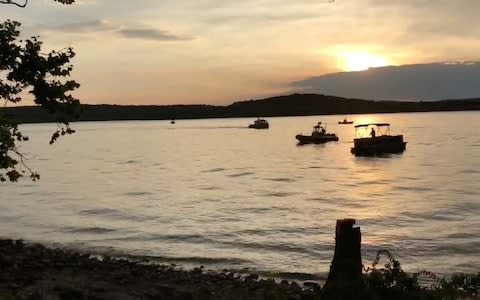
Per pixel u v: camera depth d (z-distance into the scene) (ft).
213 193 170.60
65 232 101.71
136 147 491.72
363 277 33.81
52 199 158.10
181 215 124.36
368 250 85.20
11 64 50.11
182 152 406.41
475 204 134.92
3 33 49.75
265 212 129.08
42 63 50.39
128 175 240.73
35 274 51.72
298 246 87.86
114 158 359.87
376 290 32.48
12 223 113.19
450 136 505.66
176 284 53.16
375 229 104.68
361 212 127.65
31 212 130.21
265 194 166.40
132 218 119.96
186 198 158.30
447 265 74.23
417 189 172.14
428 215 120.26
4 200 156.25
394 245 88.48
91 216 123.34
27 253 67.92
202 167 277.85
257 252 83.30
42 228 106.42
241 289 52.06
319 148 407.23
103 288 46.37
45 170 271.28
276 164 287.07
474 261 76.38
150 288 47.83
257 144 484.33
